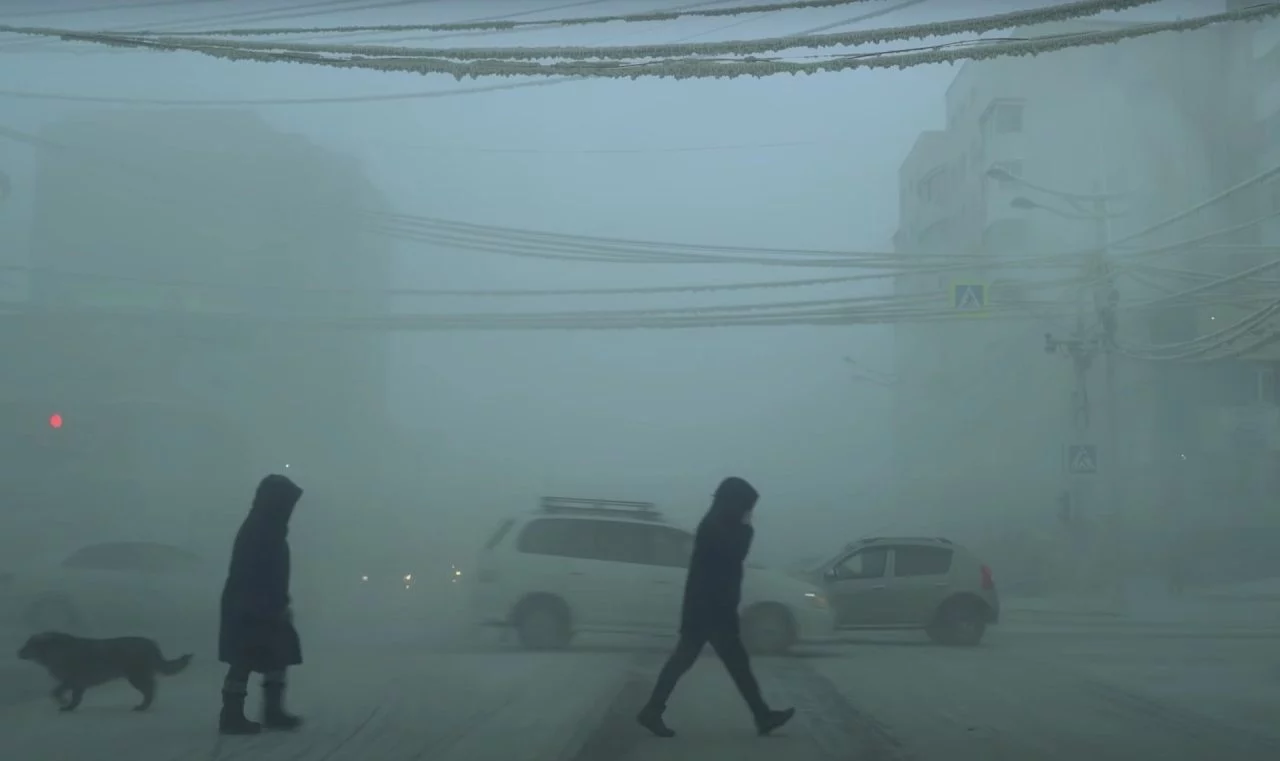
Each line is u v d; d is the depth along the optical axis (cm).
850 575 1678
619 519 1538
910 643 1684
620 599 1491
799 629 1461
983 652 1530
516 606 1494
